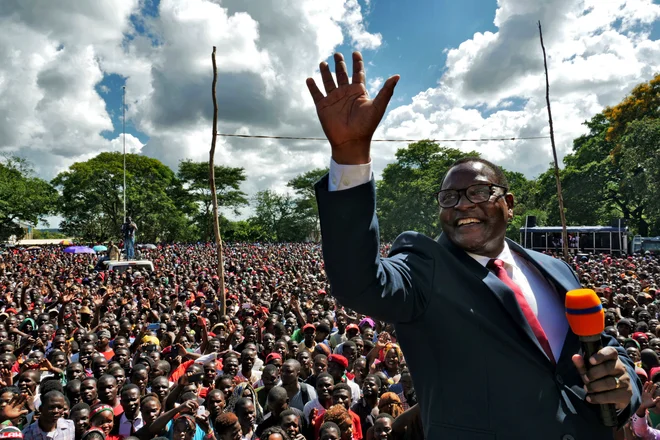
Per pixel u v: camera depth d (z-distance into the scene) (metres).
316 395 5.97
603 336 1.83
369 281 1.30
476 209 1.63
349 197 1.28
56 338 8.08
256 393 6.27
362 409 5.73
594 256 32.22
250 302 13.79
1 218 52.56
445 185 1.71
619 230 34.66
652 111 41.88
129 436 4.94
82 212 60.66
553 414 1.40
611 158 42.38
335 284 1.33
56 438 4.95
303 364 7.24
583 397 1.45
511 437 1.38
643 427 4.03
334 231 1.29
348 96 1.33
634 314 10.21
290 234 81.19
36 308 12.83
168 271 25.05
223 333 9.10
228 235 80.12
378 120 1.29
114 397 5.74
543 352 1.45
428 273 1.49
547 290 1.75
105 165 62.91
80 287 16.14
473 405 1.42
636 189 35.78
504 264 1.69
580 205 44.38
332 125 1.33
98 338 8.34
